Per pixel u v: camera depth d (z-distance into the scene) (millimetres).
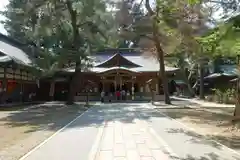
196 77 49031
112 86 41656
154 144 9477
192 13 17547
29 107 26156
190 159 7492
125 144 9477
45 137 10992
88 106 27688
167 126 13875
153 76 39125
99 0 26297
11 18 36031
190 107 25906
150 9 24734
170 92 50625
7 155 7926
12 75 28016
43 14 26203
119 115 19281
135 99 37094
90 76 39062
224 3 12844
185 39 19766
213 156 7836
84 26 28797
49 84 38438
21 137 11102
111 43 34344
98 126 13859
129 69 37094
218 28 11422
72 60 28172
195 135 11281
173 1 17484
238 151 8453
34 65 28719
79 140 10219
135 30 28266
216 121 15828
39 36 29062
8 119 17297
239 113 13922
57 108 25234
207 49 14445
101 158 7602
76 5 25938
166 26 19688
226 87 43469
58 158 7590
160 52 29594
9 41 33000
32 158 7574
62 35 28703
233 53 11586
